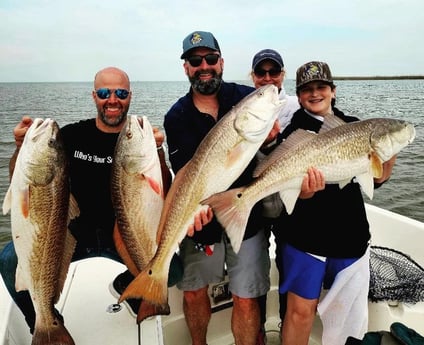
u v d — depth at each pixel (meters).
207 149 2.38
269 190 2.40
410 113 28.00
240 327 2.98
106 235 2.95
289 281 2.80
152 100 49.34
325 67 2.77
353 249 2.70
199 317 3.13
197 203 2.42
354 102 39.78
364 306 2.80
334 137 2.40
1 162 13.80
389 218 4.02
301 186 2.44
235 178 2.42
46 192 2.26
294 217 2.74
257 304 2.99
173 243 2.40
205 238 2.79
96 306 2.82
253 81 4.36
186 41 2.96
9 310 2.54
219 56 2.98
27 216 2.21
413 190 10.24
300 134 2.42
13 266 2.46
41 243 2.26
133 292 2.29
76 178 2.89
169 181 2.72
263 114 2.36
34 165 2.20
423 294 2.99
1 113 32.44
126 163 2.43
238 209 2.35
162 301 2.36
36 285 2.24
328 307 2.82
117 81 2.81
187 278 3.04
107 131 2.92
